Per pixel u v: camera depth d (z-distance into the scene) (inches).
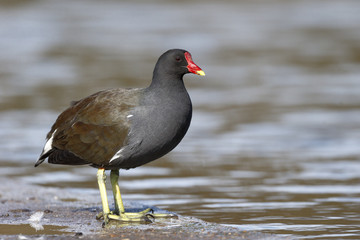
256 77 1035.3
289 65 1132.5
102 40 1402.6
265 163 580.7
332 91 919.0
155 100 361.1
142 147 359.6
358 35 1418.6
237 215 404.2
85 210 403.2
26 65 1147.3
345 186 492.7
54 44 1359.5
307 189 484.4
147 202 450.0
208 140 677.3
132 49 1295.5
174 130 362.0
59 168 579.2
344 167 560.7
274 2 1957.4
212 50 1278.3
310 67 1112.2
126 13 1776.6
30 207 412.2
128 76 1034.7
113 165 367.2
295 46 1312.7
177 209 425.1
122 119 359.3
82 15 1743.4
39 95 903.1
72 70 1096.2
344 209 418.0
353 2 1926.7
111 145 361.1
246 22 1626.5
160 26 1569.9
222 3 1953.7
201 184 507.2
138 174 549.6
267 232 354.3
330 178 521.7
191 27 1555.1
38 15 1734.7
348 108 816.9
